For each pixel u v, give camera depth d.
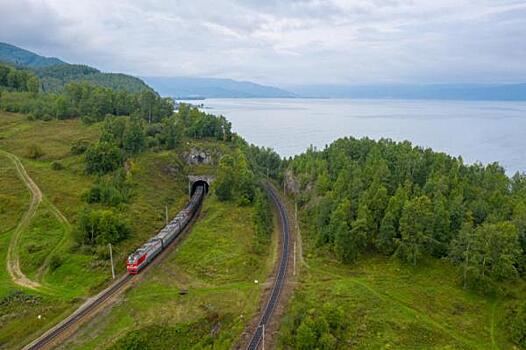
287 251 99.88
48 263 86.75
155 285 81.12
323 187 125.44
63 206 108.62
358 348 64.94
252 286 81.94
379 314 72.62
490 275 81.31
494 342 67.38
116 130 149.50
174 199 131.75
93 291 78.69
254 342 65.19
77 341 64.75
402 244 89.44
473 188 110.94
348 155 155.75
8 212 104.69
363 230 92.94
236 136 193.00
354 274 86.81
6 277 82.50
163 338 67.75
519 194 108.31
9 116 187.88
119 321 69.88
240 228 109.25
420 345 65.94
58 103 187.75
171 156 153.00
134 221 106.88
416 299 77.31
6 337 66.25
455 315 73.50
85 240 92.44
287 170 170.75
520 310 69.06
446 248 89.62
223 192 129.12
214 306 75.06
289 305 75.19
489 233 79.94
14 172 127.12
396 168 125.81
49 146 150.00
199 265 88.62
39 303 74.88
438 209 92.25
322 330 65.25
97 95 195.12
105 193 111.88
